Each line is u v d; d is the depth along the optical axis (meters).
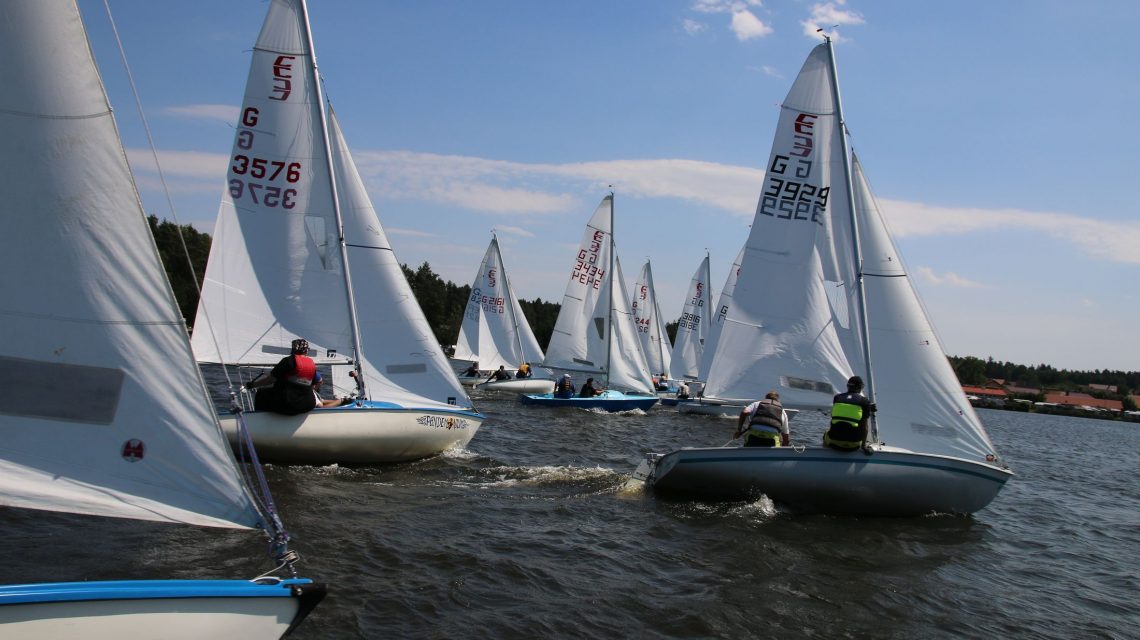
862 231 10.88
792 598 6.48
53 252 3.72
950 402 10.26
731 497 9.95
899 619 6.23
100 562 5.80
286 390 9.72
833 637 5.74
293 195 11.20
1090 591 7.52
